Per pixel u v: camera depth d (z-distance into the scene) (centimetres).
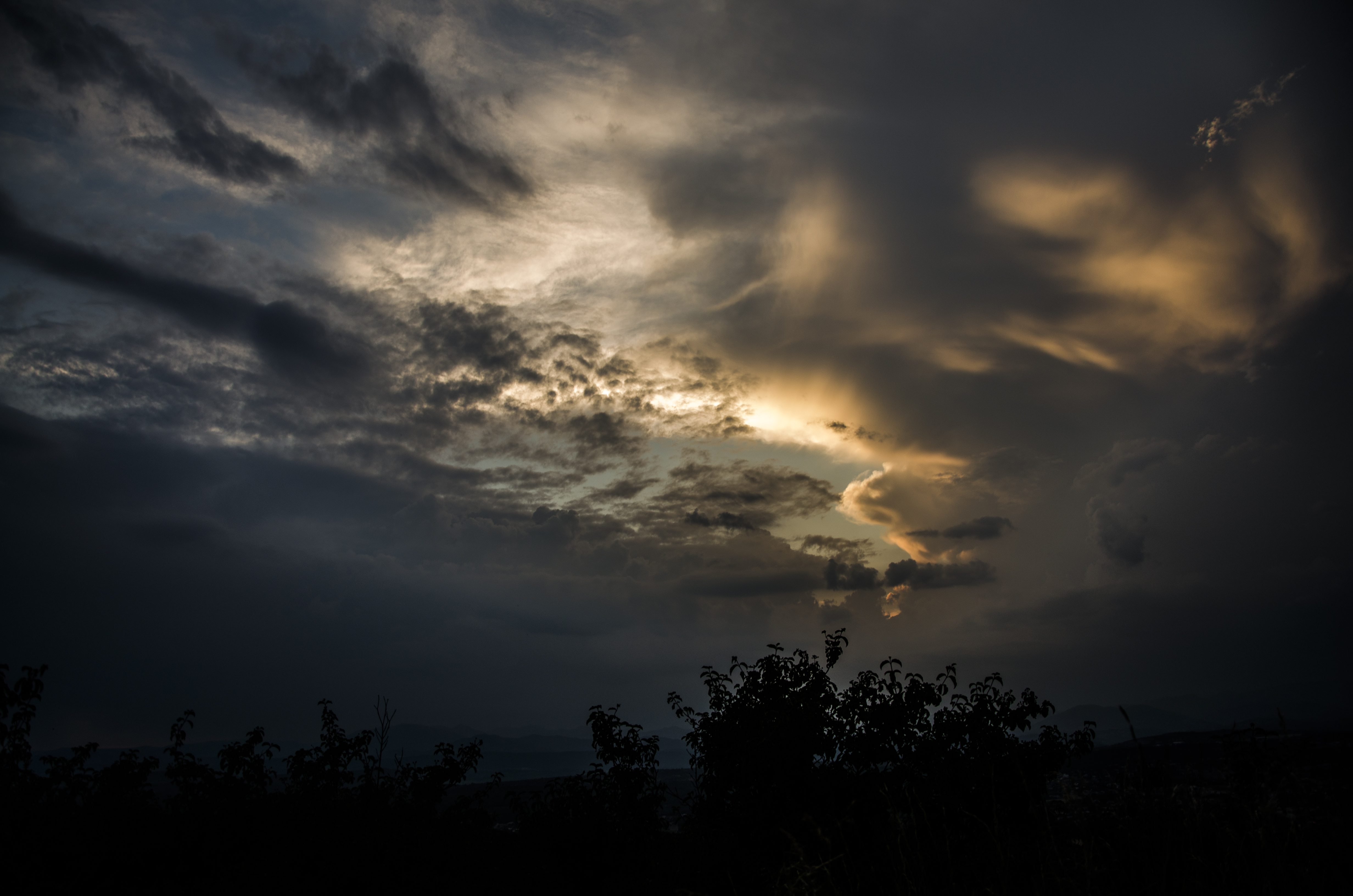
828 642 1166
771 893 715
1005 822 741
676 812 1138
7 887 884
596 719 1209
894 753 1005
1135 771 721
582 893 1010
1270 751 724
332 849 969
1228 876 566
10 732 1033
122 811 1027
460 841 1063
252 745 1263
